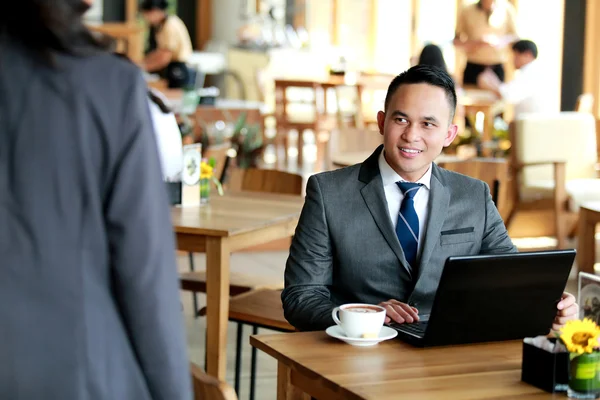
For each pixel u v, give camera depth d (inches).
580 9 467.5
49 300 59.1
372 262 109.7
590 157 303.9
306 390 87.9
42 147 59.8
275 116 454.9
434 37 556.7
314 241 110.6
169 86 401.7
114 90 61.7
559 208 278.2
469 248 112.2
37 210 59.6
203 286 167.9
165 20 400.5
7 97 59.8
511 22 438.0
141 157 62.0
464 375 84.2
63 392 58.9
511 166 294.7
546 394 79.7
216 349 145.4
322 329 104.0
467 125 406.3
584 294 97.3
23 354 58.4
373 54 582.6
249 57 559.8
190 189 163.6
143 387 62.6
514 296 93.8
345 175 112.3
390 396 77.5
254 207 165.3
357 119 470.3
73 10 60.6
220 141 309.3
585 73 468.4
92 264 61.0
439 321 91.2
